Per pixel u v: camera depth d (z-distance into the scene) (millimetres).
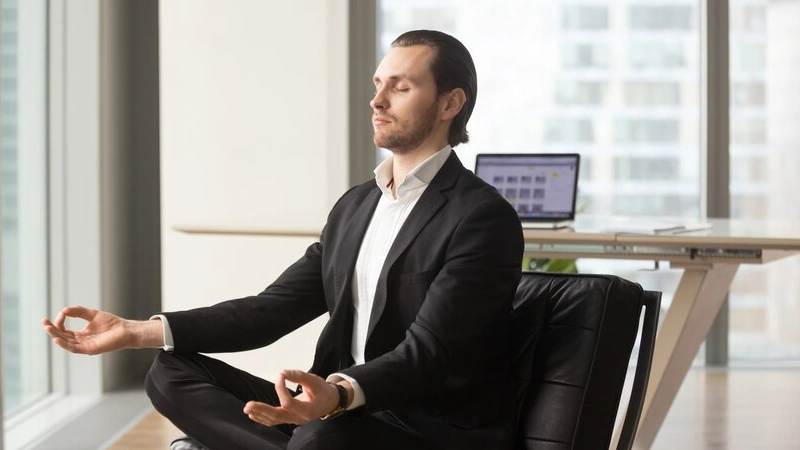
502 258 1858
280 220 3740
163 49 5160
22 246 4355
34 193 4488
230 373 1999
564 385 1921
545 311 2014
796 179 5605
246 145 5164
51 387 4754
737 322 5668
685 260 3295
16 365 4309
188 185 5184
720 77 5520
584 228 3420
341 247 2018
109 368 5023
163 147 5176
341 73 5227
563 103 5645
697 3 5586
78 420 4352
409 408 1907
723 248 3256
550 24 5605
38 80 4531
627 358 1967
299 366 5223
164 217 5176
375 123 1945
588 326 1944
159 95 5582
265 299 2096
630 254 3379
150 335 1955
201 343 1984
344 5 5223
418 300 1884
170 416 1903
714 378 5312
